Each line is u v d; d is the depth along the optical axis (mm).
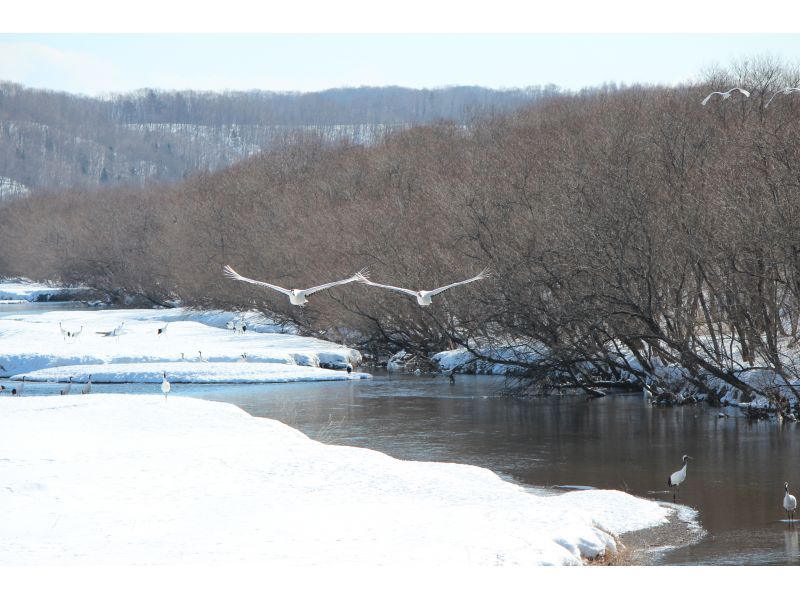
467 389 116000
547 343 108062
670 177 106938
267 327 185250
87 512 49094
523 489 64562
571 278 103375
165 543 43344
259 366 128625
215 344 152625
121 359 134250
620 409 99875
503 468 71688
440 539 44156
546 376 110938
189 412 82625
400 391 114250
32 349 141750
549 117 164000
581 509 57531
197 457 63844
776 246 90500
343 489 55656
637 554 48938
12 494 52562
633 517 56781
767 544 51312
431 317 137750
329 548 42531
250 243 190375
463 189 127938
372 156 193375
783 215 90000
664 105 127938
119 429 74750
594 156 112875
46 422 77312
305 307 169000
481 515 49250
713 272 98812
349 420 93000
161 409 83938
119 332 157250
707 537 52844
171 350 142125
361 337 155500
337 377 125875
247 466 61469
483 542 43656
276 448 67750
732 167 100125
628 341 104812
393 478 58719
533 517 49500
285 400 106875
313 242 166000
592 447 79312
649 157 110438
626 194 101312
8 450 64938
